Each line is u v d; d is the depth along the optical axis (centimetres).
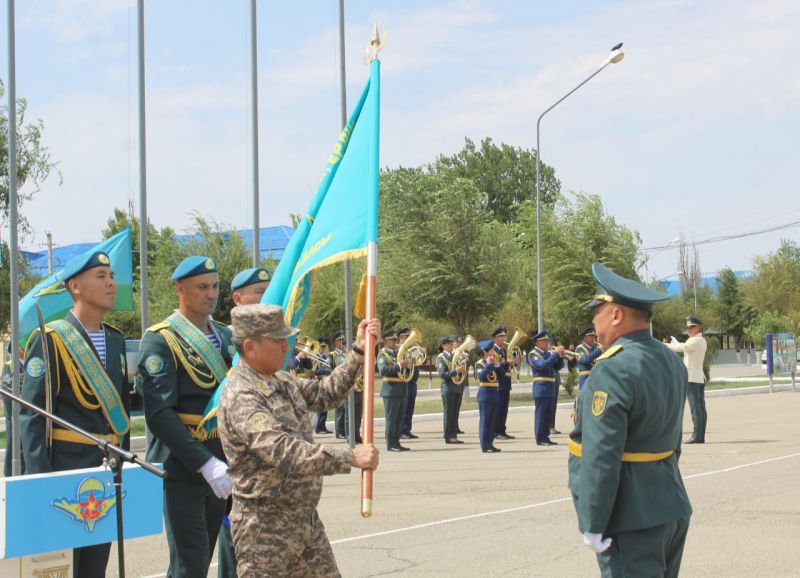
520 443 1853
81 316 596
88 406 579
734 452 1522
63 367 574
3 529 435
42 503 449
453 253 3100
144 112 1406
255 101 1452
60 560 467
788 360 3372
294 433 454
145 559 830
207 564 589
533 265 3944
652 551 454
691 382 1684
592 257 3259
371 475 434
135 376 595
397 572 755
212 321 635
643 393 454
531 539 875
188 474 580
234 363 506
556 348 1842
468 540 874
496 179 7638
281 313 458
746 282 6531
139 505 488
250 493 441
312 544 450
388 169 3294
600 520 445
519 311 3869
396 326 3409
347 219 576
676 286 8462
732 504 1034
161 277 2920
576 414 481
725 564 765
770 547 823
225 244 2938
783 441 1673
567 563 779
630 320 479
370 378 477
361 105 609
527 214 4012
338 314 3988
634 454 459
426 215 3136
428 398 3266
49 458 562
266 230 5884
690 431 1914
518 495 1141
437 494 1159
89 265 592
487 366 1672
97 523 470
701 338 1684
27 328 930
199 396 589
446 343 1919
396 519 988
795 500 1055
